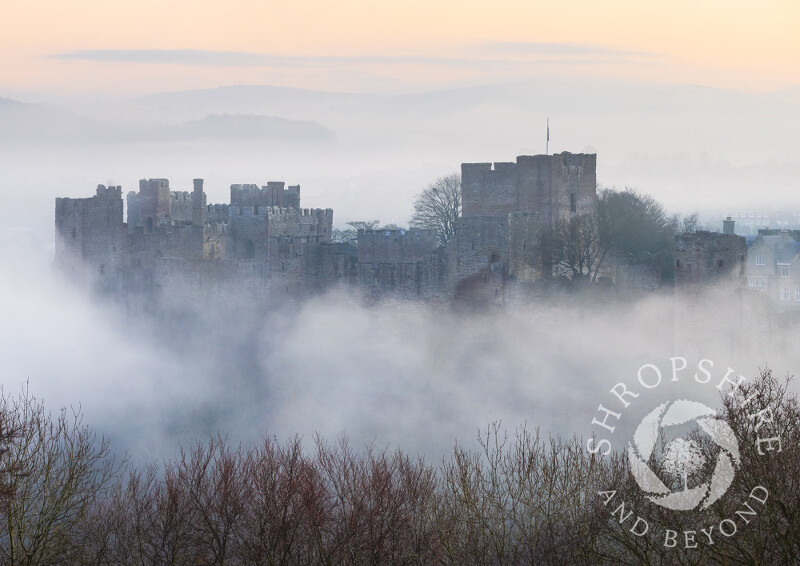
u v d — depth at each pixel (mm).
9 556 78500
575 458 90500
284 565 82562
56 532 82688
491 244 186125
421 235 199000
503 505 88188
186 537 86875
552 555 78750
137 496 97938
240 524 88000
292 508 88750
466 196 199000
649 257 185375
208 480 100125
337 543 84938
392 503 89000
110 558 84688
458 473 100688
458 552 81875
